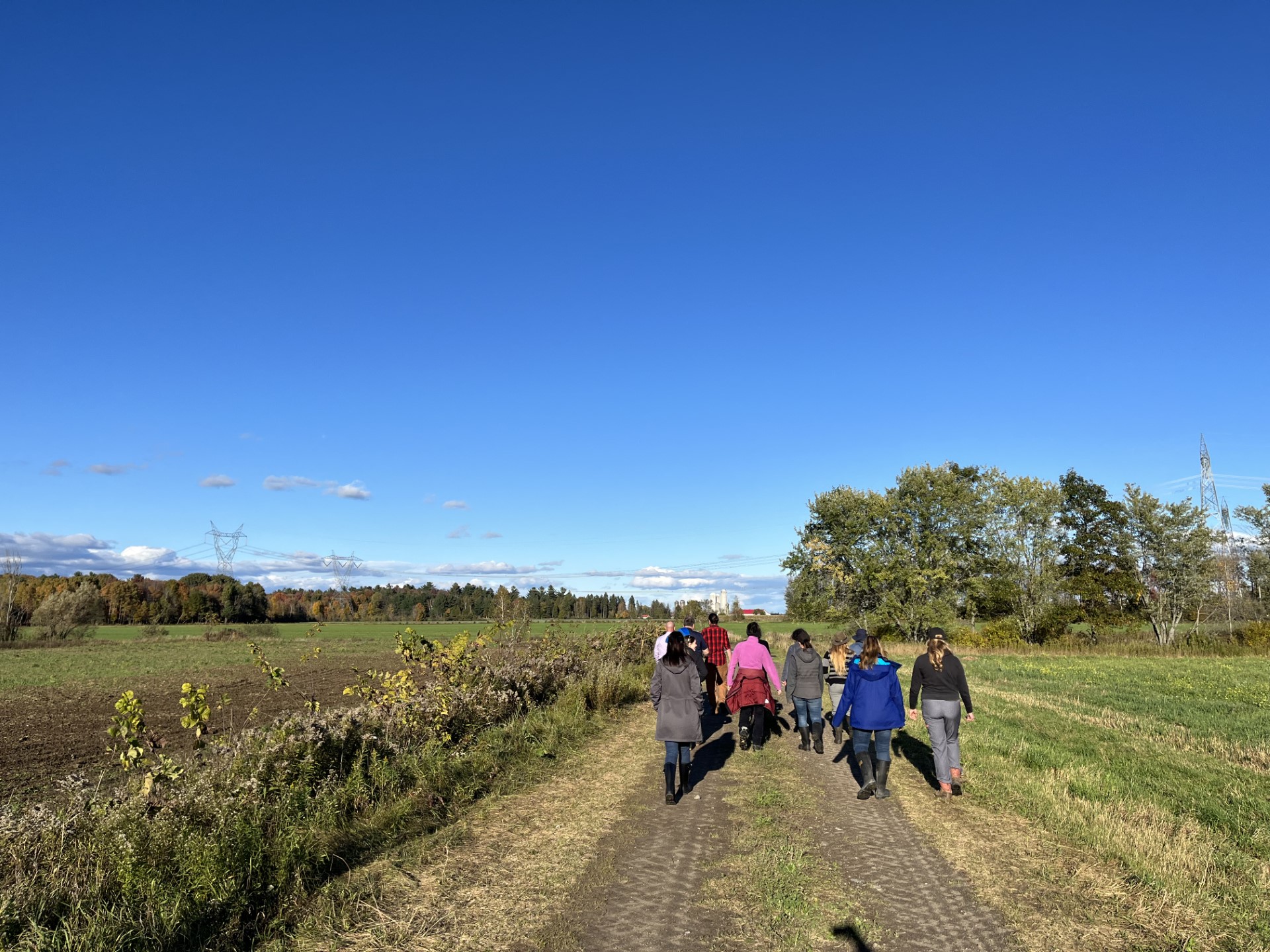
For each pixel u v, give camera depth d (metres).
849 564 52.22
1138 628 52.16
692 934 4.58
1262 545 53.25
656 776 9.12
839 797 8.24
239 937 4.49
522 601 19.12
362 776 7.53
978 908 5.07
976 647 46.59
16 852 4.73
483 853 6.06
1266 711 16.38
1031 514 51.38
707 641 15.10
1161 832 6.83
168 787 5.85
